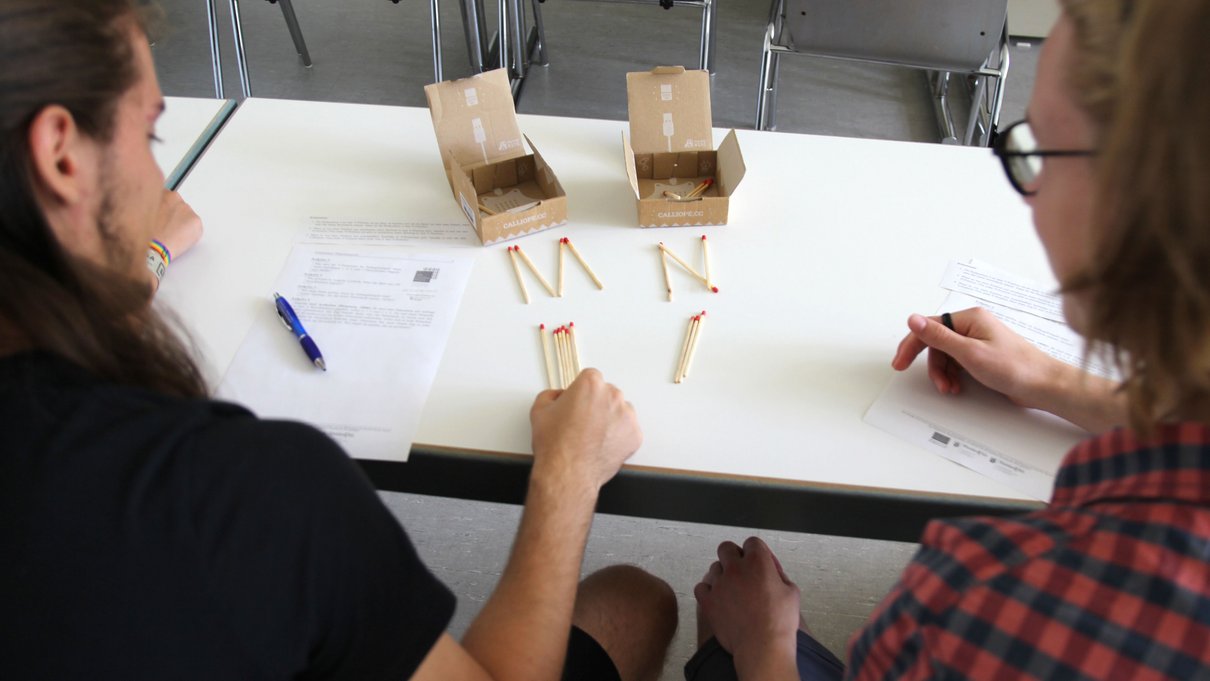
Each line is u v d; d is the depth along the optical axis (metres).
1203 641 0.43
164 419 0.53
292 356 1.00
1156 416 0.46
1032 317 1.05
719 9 3.36
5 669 0.50
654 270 1.12
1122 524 0.46
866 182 1.26
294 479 0.55
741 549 1.32
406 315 1.05
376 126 1.37
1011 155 0.53
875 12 2.11
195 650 0.52
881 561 1.68
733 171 1.19
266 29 3.20
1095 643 0.45
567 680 1.04
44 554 0.49
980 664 0.48
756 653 1.14
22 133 0.49
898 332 1.03
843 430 0.92
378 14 3.28
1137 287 0.41
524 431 0.92
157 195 0.63
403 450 0.91
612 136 1.36
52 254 0.53
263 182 1.25
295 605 0.55
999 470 0.89
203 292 1.08
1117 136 0.39
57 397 0.51
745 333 1.03
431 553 1.69
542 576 0.82
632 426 0.89
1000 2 2.01
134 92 0.56
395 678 0.61
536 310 1.06
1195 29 0.35
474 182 1.24
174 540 0.50
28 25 0.48
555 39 3.16
